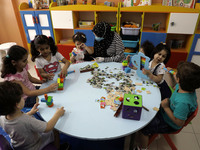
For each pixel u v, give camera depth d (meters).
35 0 3.08
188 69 1.03
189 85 1.04
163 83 1.73
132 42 2.94
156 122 1.29
